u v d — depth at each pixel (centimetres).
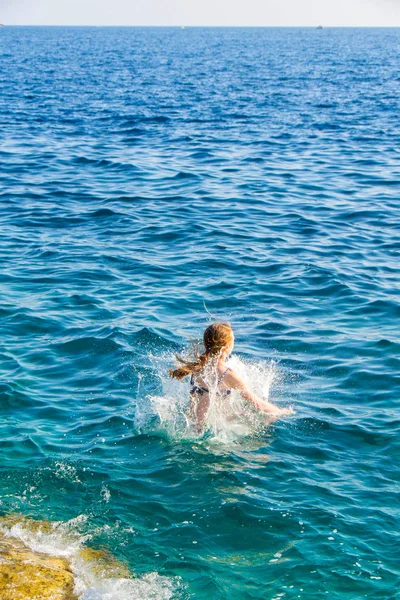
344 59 9606
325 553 522
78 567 511
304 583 494
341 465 634
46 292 1077
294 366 838
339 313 1005
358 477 616
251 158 2227
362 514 564
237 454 649
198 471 623
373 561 513
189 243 1355
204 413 691
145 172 2000
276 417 709
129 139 2575
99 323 954
